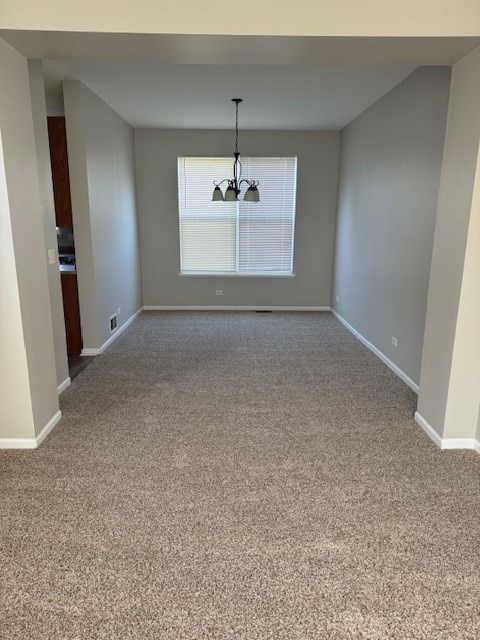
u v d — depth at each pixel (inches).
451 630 59.9
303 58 99.0
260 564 71.0
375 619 61.5
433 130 130.0
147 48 93.7
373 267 184.2
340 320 240.1
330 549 74.4
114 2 84.4
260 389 143.9
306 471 97.1
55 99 174.9
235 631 59.4
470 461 101.3
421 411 117.5
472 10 84.7
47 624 60.4
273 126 229.0
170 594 65.2
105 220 187.2
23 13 84.1
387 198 168.6
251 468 98.0
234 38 87.9
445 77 122.6
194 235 254.7
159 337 205.9
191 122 220.5
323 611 62.7
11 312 98.0
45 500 86.5
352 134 214.2
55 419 117.5
